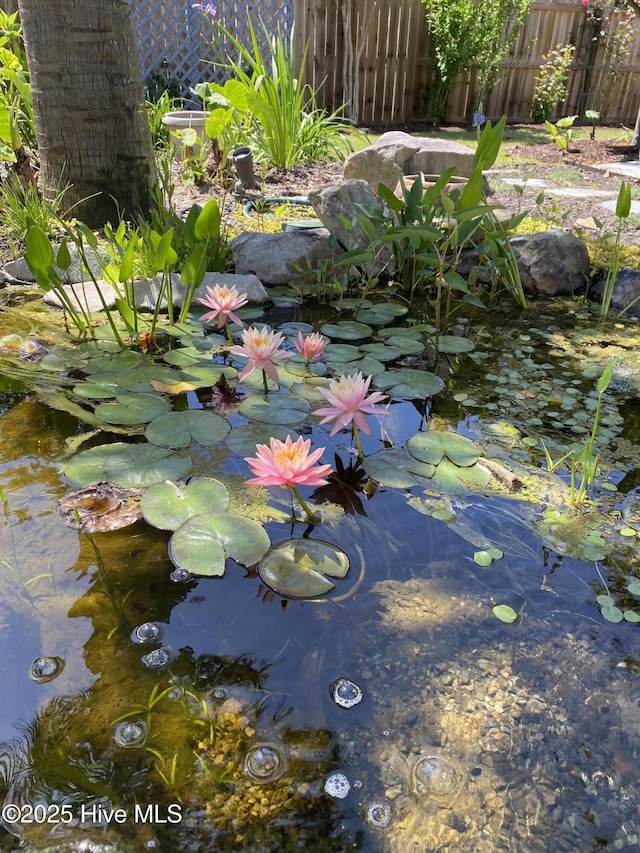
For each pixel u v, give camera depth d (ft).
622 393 7.07
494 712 3.41
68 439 5.68
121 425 5.96
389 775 3.08
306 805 2.93
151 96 19.72
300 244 10.05
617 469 5.67
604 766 3.16
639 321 9.19
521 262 10.18
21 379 6.75
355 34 22.59
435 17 23.04
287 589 4.09
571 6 25.98
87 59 9.54
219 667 3.56
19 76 12.44
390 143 12.84
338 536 4.65
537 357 7.94
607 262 10.30
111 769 3.04
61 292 7.69
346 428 6.11
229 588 4.09
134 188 10.66
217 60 21.29
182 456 5.47
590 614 4.08
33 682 3.42
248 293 9.27
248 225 11.41
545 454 5.85
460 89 25.80
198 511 4.76
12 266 9.45
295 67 22.11
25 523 4.57
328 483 5.26
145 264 8.95
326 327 8.58
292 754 3.14
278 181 14.46
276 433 5.91
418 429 6.21
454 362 7.73
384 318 9.05
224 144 13.57
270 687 3.46
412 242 8.91
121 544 4.42
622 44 25.91
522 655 3.76
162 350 7.68
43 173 10.49
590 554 4.60
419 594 4.16
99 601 3.94
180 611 3.90
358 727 3.29
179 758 3.10
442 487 5.26
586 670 3.68
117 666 3.54
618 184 15.98
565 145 18.79
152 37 20.10
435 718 3.36
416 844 2.80
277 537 4.58
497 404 6.73
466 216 7.47
